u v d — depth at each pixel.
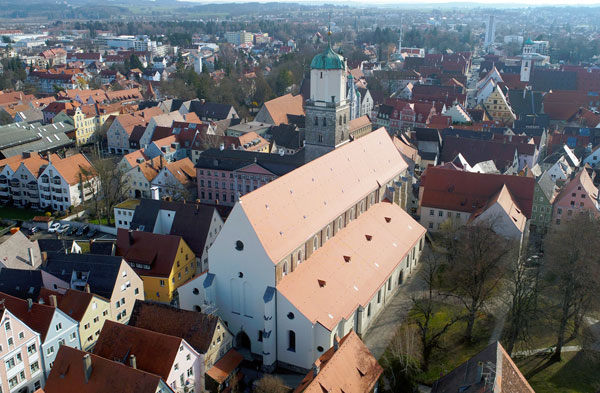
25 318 78.75
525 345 83.88
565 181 145.75
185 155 185.00
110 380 64.38
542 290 87.75
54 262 92.88
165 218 113.56
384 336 87.06
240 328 83.81
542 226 126.00
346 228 99.56
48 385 66.88
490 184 120.75
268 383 72.69
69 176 148.00
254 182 143.75
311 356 78.88
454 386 58.31
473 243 87.12
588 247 86.12
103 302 86.69
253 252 78.25
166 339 69.88
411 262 107.56
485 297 87.88
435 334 87.12
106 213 146.62
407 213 125.56
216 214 111.62
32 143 194.00
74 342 82.19
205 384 74.62
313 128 122.81
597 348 82.56
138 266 100.38
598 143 182.88
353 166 106.38
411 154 164.25
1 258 96.56
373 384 67.31
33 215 147.62
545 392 74.50
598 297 79.62
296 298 79.12
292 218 85.00
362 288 87.81
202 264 108.06
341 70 118.00
